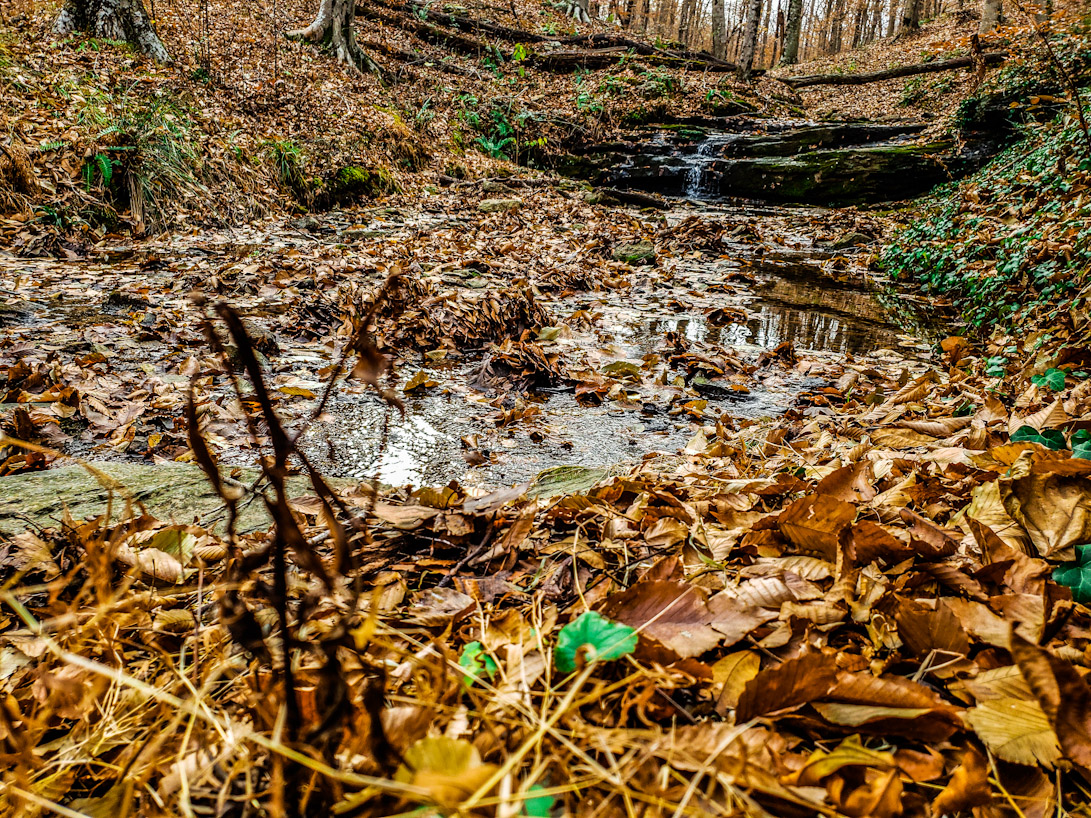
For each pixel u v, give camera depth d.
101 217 7.28
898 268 7.68
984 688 0.92
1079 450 1.64
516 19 22.67
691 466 2.38
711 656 1.05
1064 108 9.03
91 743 0.88
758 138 16.05
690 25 48.12
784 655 1.04
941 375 4.14
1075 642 1.05
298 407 3.38
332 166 10.55
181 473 1.98
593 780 0.74
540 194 12.84
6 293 4.96
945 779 0.85
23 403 3.11
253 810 0.75
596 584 1.29
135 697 0.95
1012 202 7.14
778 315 5.92
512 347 4.20
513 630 1.06
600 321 5.46
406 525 1.55
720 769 0.75
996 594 1.19
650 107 18.19
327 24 14.58
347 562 0.68
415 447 2.98
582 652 0.89
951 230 7.49
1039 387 2.82
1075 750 0.79
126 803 0.75
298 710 0.71
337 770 0.74
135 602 1.17
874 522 1.42
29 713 0.95
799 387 4.07
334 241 8.04
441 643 0.96
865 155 13.49
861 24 42.81
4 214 6.65
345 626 0.69
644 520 1.60
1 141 6.91
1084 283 4.28
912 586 1.23
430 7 21.38
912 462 2.02
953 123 13.40
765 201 14.27
